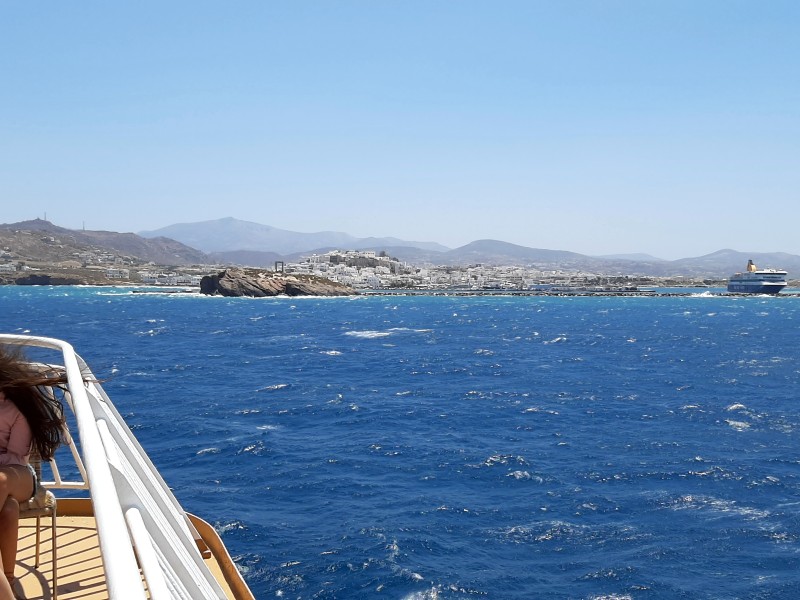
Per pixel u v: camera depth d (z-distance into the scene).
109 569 1.85
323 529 18.92
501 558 17.25
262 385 47.94
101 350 72.69
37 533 5.06
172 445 29.06
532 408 39.44
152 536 3.12
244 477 24.14
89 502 6.42
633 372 57.91
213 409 37.91
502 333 103.81
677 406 40.28
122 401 40.59
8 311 150.62
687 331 110.12
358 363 63.31
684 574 16.39
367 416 36.41
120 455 3.81
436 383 50.16
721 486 23.23
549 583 15.94
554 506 21.20
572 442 30.31
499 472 25.03
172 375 52.94
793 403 41.31
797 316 161.25
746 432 32.56
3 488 3.60
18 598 4.20
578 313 171.12
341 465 25.88
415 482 23.73
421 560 16.89
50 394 4.35
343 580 15.72
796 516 20.14
